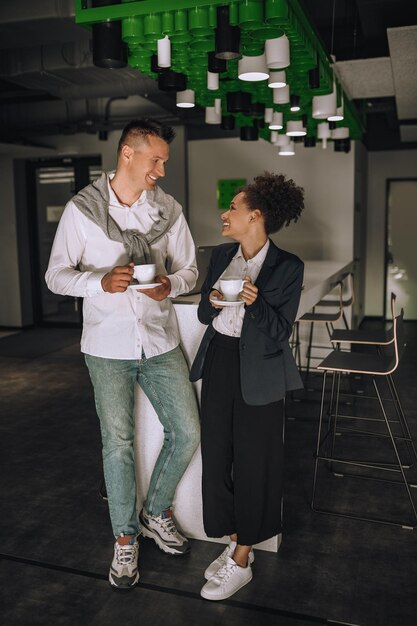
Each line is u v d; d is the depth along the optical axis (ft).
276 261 6.87
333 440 11.27
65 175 26.81
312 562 7.87
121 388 7.34
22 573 7.66
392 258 28.73
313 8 16.25
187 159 23.65
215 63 8.80
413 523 8.89
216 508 7.30
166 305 7.72
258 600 7.06
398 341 9.06
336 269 15.87
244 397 6.69
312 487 10.26
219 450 7.14
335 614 6.77
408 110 19.44
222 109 14.62
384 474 10.76
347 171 21.16
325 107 13.06
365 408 14.71
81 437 12.89
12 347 23.20
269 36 8.25
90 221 7.01
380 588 7.27
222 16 7.52
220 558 7.55
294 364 6.97
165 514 8.13
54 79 16.40
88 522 9.04
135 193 7.27
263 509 7.07
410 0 12.94
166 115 21.56
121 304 7.17
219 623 6.63
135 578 7.36
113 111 21.90
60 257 7.14
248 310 6.46
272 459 7.02
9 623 6.66
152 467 8.66
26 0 11.70
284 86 11.42
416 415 14.08
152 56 9.59
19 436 13.00
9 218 26.73
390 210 28.43
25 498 9.90
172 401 7.64
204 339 7.29
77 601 7.07
